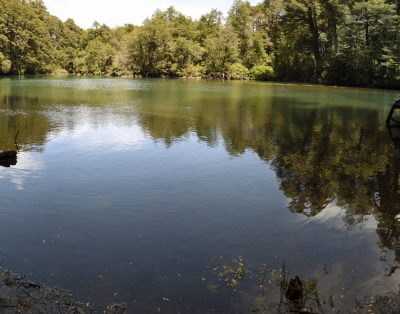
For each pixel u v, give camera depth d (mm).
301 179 15227
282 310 7051
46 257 8852
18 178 14609
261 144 21484
